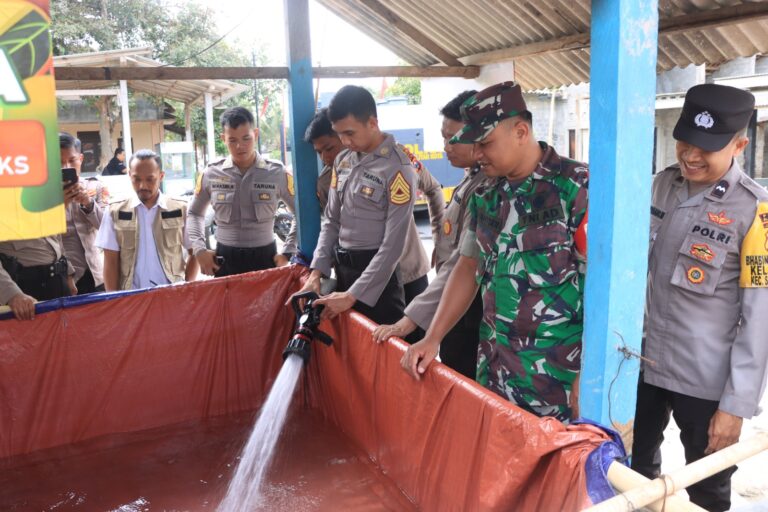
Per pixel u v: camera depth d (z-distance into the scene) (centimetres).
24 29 157
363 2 491
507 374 212
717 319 215
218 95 1661
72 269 409
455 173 1312
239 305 370
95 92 1446
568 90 1521
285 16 375
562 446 161
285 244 442
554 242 195
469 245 228
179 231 416
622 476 145
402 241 308
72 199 404
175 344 356
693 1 356
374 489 267
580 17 409
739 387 199
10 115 158
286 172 425
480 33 475
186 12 2373
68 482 291
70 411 334
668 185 231
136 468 304
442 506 228
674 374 224
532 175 198
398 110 1269
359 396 300
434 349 235
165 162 1609
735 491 291
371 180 317
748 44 389
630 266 163
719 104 198
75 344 332
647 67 154
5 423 319
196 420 364
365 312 333
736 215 207
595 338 169
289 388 313
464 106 195
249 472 287
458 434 214
